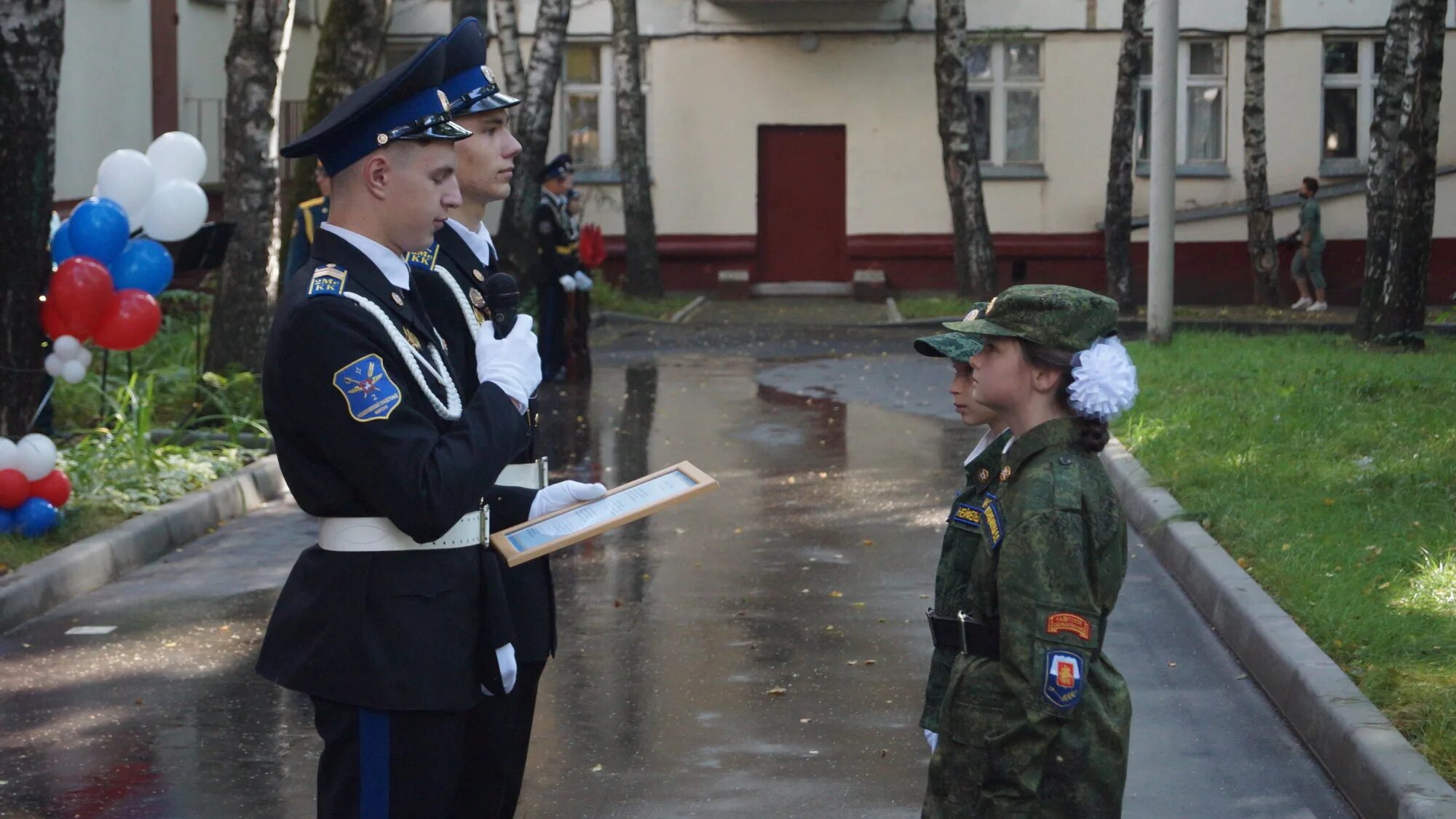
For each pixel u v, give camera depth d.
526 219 21.09
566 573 8.00
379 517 3.28
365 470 3.12
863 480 10.52
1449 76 24.92
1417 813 4.25
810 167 26.77
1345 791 4.90
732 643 6.73
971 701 3.08
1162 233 16.89
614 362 18.00
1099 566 3.02
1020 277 26.36
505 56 24.27
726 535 8.86
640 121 25.67
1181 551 7.73
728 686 6.14
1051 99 26.05
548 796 5.01
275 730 5.67
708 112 26.66
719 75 26.55
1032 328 3.08
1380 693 5.30
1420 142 16.28
